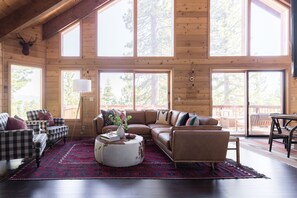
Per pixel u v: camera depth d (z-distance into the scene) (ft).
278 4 18.97
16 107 17.07
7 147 9.72
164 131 13.20
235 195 7.46
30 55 17.49
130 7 19.27
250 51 19.15
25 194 7.43
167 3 19.39
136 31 18.94
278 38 19.47
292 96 18.75
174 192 7.64
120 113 16.39
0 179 8.70
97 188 7.93
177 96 18.89
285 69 18.90
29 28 17.35
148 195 7.39
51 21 18.17
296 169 10.18
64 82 19.20
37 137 11.00
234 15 19.53
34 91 18.22
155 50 19.40
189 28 18.86
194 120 11.46
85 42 18.80
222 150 9.97
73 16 18.08
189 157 9.96
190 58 18.90
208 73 18.92
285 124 16.84
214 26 19.40
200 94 18.95
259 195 7.48
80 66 18.76
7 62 15.98
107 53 19.13
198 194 7.50
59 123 16.19
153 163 10.96
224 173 9.55
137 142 10.66
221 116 19.70
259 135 19.06
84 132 18.76
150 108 19.57
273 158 11.99
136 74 19.44
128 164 10.29
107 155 10.25
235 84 19.63
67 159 11.55
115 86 19.39
